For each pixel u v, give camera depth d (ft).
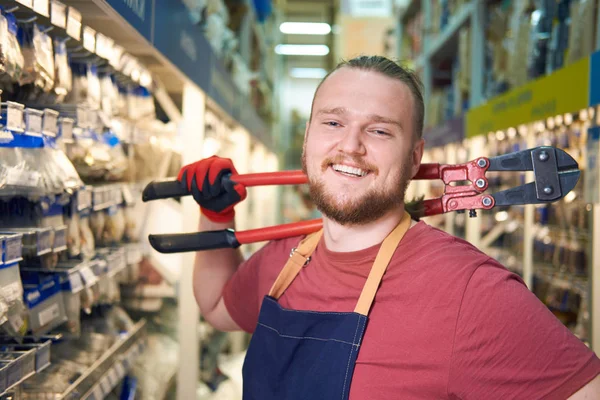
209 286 4.76
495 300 3.05
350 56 3.91
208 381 8.67
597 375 2.94
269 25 19.53
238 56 11.68
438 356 3.07
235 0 12.57
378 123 3.33
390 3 23.59
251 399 3.59
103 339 5.05
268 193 19.20
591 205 6.44
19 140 3.37
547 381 2.92
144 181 6.48
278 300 3.79
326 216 3.55
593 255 6.36
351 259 3.47
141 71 5.27
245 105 11.94
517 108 8.30
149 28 4.52
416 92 3.55
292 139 34.58
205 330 8.98
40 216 3.83
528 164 3.58
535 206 10.23
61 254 4.45
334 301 3.46
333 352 3.24
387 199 3.35
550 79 6.93
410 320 3.16
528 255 9.75
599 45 6.44
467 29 13.10
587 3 6.83
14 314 3.42
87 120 4.25
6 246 3.13
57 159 3.74
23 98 3.95
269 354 3.55
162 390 6.37
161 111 7.73
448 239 3.44
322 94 3.51
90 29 3.99
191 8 6.31
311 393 3.24
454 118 13.02
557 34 7.82
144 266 6.81
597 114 6.64
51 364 4.37
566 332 3.04
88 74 4.40
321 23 28.94
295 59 35.01
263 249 4.47
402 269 3.33
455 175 3.76
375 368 3.16
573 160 3.53
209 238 4.25
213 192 4.11
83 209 4.63
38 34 3.48
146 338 6.45
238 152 12.25
